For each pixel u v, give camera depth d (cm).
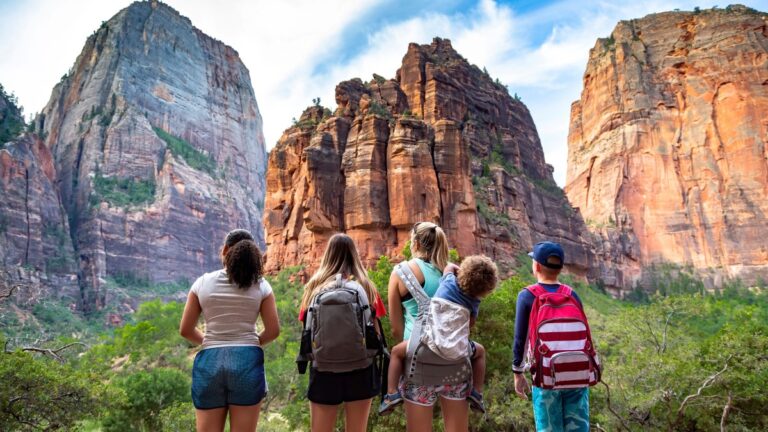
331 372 465
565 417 491
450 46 12344
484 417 2044
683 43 18012
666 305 2703
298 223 7875
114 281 17862
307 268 7081
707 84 16850
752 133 15712
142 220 19988
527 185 11044
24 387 1572
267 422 3484
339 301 463
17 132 18138
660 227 15738
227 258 507
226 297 491
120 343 8081
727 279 14425
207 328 492
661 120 17100
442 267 524
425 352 474
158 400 3275
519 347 518
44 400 1587
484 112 11725
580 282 10769
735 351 1636
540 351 481
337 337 452
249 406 470
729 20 17500
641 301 13800
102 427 3244
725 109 16312
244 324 490
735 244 14800
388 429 1908
